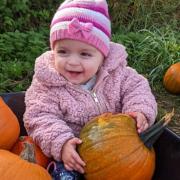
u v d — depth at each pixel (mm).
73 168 937
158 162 1044
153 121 1045
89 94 1055
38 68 1040
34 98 1035
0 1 2240
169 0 2678
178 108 1900
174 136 1009
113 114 999
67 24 989
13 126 979
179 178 983
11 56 1978
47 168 995
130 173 902
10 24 2189
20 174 801
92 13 1015
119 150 905
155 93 2018
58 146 948
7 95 1145
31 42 2031
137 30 2453
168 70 2014
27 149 862
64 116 1043
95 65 1025
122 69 1106
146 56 2164
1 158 817
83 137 943
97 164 909
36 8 2432
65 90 1042
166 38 2303
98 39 1010
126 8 2492
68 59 1004
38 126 989
